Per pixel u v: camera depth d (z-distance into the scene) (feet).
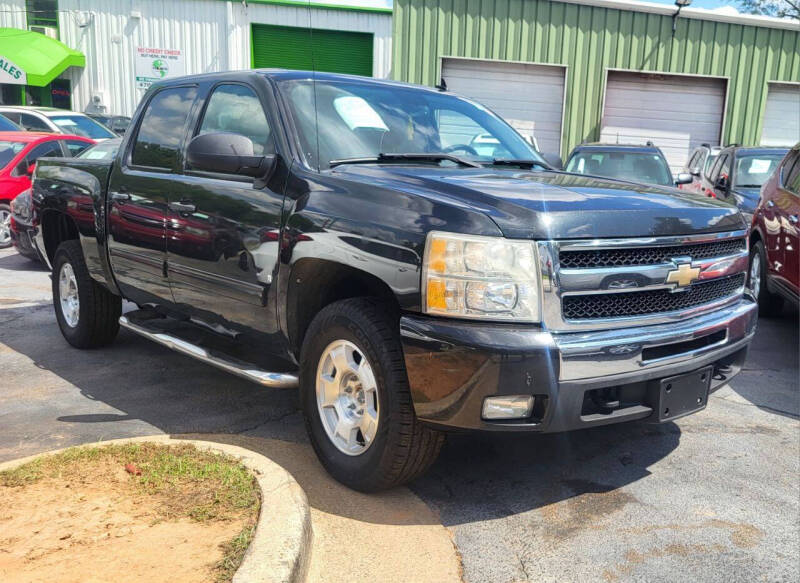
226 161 11.69
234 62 80.23
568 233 9.44
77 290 17.49
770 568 9.16
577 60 58.80
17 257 33.91
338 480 10.88
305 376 11.28
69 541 8.31
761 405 15.24
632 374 9.82
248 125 13.04
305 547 8.46
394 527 9.81
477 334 9.12
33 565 7.83
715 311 11.30
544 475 11.59
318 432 11.14
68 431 12.89
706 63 60.23
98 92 82.23
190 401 14.56
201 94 14.46
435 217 9.59
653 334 10.00
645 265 10.11
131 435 12.73
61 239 18.94
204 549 8.13
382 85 14.39
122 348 18.25
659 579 8.87
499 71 58.65
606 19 58.39
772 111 62.75
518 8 57.31
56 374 16.20
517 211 9.49
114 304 17.53
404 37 56.85
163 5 80.02
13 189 35.99
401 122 13.60
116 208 15.46
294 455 11.91
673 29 59.11
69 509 9.04
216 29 79.97
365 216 10.28
